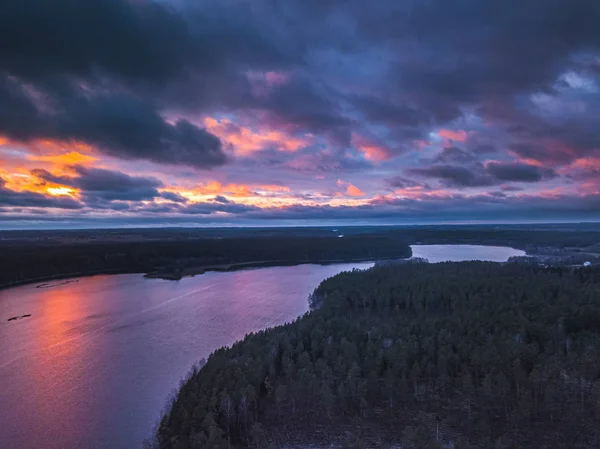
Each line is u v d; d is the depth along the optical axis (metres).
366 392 88.88
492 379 88.06
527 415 80.69
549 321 116.19
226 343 141.75
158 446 78.94
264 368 95.94
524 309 129.12
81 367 121.69
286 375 93.62
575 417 79.25
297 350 106.19
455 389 91.25
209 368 96.75
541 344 104.75
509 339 101.25
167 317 180.50
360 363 100.06
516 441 74.88
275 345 107.19
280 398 85.56
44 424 90.56
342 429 80.06
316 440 76.94
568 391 85.75
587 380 87.25
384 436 77.81
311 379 88.94
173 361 125.50
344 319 133.12
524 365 93.56
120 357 129.62
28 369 120.94
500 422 80.19
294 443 76.12
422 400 88.50
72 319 180.25
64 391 105.88
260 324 166.38
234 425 80.31
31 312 195.25
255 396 85.56
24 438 85.62
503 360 92.62
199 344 141.25
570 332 111.62
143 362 124.94
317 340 111.81
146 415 93.25
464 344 102.12
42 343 145.75
